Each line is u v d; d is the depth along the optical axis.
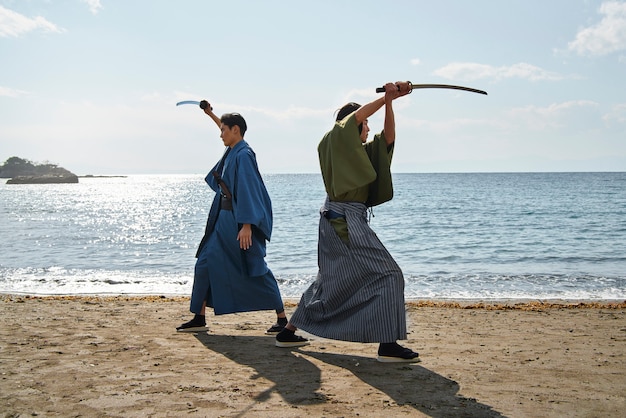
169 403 3.39
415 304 8.23
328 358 4.50
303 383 3.81
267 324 6.02
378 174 4.17
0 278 11.73
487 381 3.93
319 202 51.66
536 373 4.15
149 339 5.10
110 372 4.02
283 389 3.68
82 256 16.33
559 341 5.36
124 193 96.69
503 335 5.68
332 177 4.16
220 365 4.24
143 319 6.17
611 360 4.57
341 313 4.21
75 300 8.02
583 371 4.22
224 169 5.16
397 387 3.76
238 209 4.91
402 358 4.35
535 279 11.96
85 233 24.62
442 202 48.44
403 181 132.00
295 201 53.81
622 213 34.38
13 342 4.90
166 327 5.71
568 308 7.90
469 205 44.00
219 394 3.56
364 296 4.11
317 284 4.40
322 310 4.30
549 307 8.01
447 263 15.01
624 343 5.28
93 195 86.94
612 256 16.17
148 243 20.38
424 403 3.45
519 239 21.20
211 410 3.28
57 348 4.70
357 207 4.21
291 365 4.27
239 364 4.27
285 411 3.28
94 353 4.55
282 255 16.30
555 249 18.02
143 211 45.50
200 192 101.56
